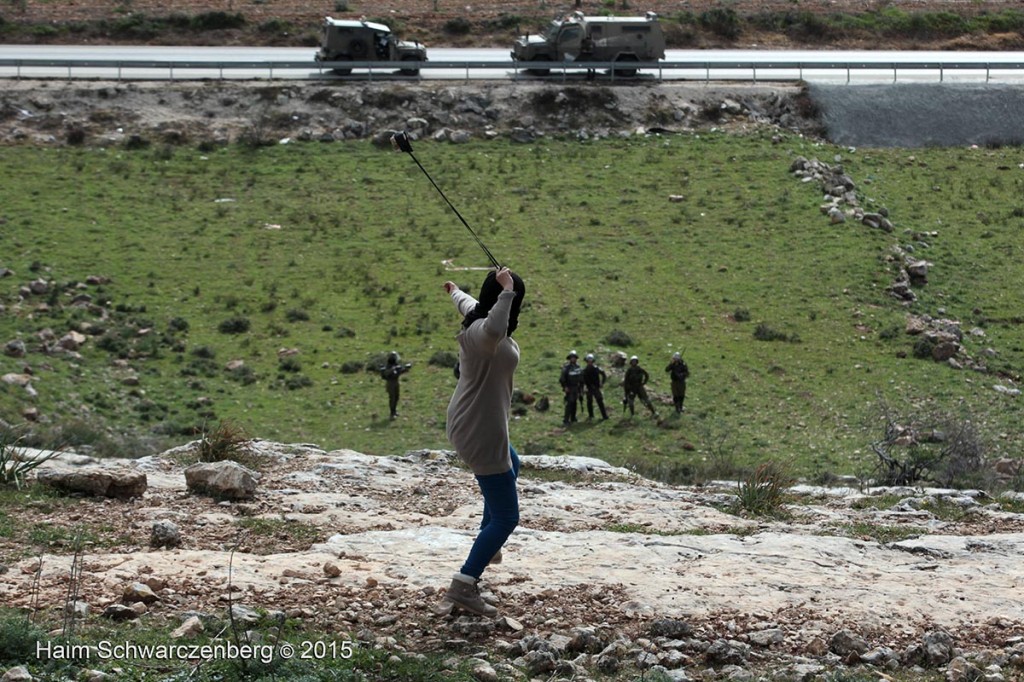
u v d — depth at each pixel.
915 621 18.09
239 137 110.19
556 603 17.88
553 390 67.75
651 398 66.75
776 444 60.53
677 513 26.28
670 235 92.88
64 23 138.00
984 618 18.39
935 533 25.70
